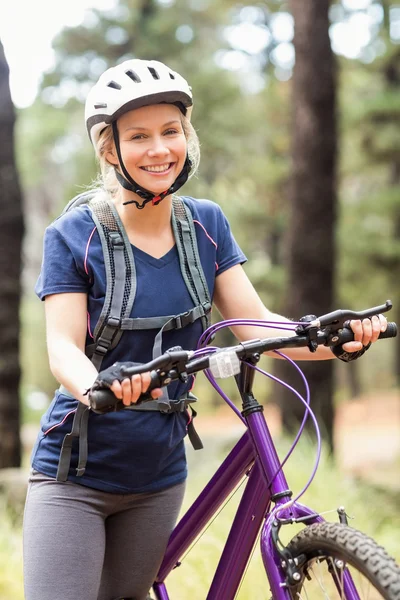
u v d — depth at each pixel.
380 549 1.89
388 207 18.28
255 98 21.81
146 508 2.60
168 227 2.51
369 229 18.52
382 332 2.32
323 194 8.72
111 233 2.42
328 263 8.76
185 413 2.59
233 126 20.95
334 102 8.77
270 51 21.05
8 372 7.78
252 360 2.21
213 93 20.50
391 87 19.53
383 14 18.36
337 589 2.03
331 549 2.00
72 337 2.39
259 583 3.91
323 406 8.38
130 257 2.42
